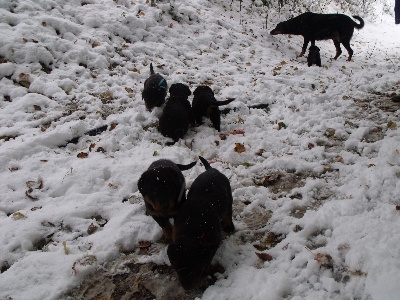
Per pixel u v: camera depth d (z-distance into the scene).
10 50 3.63
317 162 2.50
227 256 1.76
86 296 1.60
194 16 5.83
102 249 1.81
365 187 2.09
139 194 2.22
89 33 4.42
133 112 3.20
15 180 2.34
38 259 1.74
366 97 3.61
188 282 1.52
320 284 1.52
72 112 3.17
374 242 1.65
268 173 2.46
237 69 4.57
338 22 5.56
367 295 1.43
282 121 3.18
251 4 7.43
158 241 1.90
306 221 1.91
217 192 1.74
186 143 2.89
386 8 10.18
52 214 2.04
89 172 2.41
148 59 4.40
